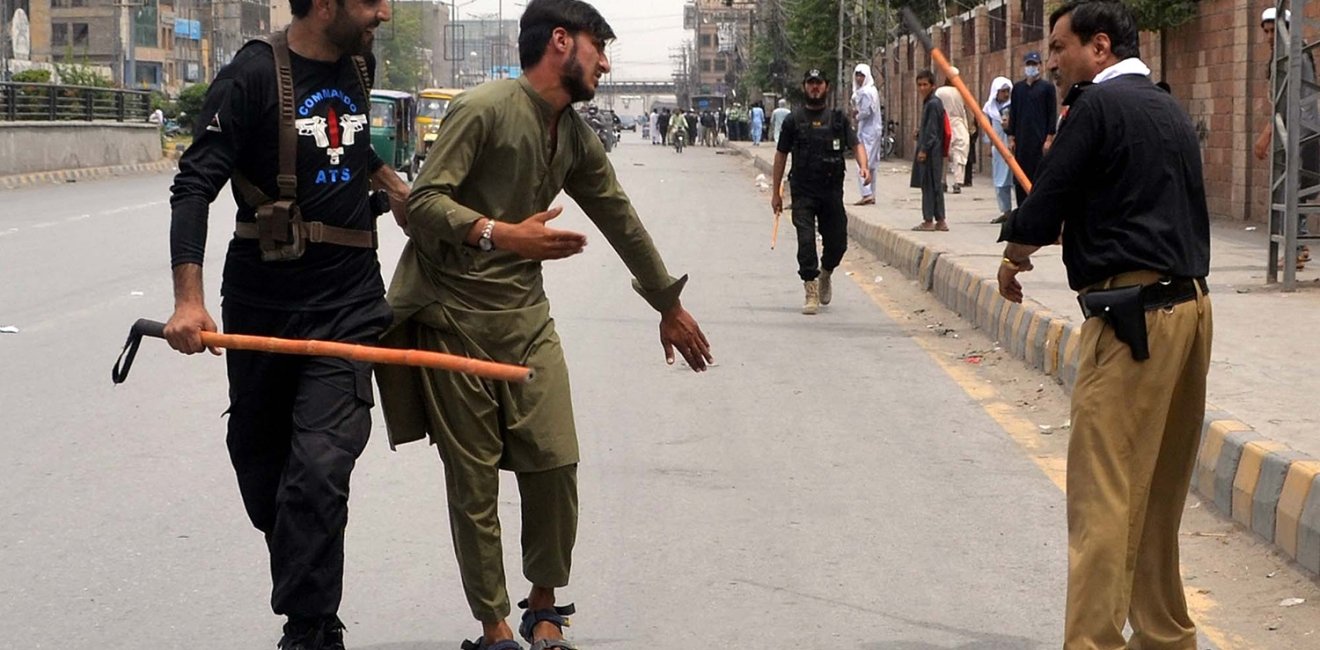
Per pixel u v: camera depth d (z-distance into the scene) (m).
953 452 7.76
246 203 4.23
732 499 6.80
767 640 5.04
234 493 6.77
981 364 10.33
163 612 5.24
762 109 74.44
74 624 5.11
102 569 5.70
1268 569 5.78
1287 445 6.30
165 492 6.77
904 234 16.80
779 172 12.70
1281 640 5.04
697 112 106.75
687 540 6.17
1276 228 12.11
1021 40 32.16
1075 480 4.37
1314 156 12.46
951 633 5.12
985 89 36.78
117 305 12.44
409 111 38.56
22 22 70.44
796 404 8.91
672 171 42.50
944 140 17.38
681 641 5.03
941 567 5.85
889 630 5.15
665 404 8.85
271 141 4.18
